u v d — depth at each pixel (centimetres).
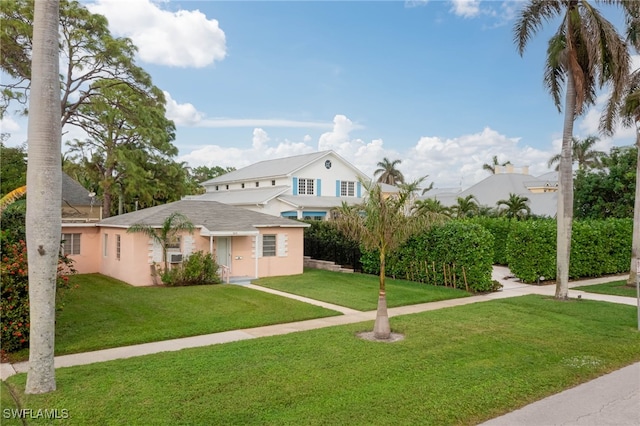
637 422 549
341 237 2380
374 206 969
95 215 3294
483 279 1609
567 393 646
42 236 613
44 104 617
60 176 637
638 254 1769
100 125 3011
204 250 1930
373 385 642
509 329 1009
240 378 664
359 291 1628
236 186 4166
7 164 2452
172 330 1027
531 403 607
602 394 643
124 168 3186
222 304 1348
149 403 568
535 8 1490
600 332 991
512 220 2488
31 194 616
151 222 1800
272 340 907
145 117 3009
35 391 603
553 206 3956
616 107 1784
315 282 1859
